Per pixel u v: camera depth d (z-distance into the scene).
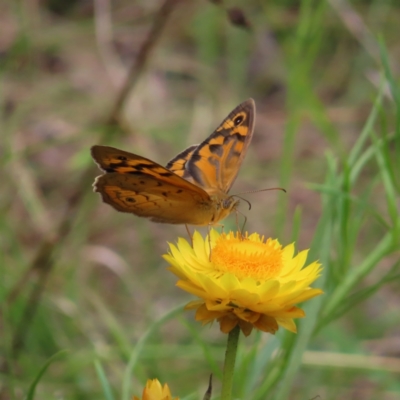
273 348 1.72
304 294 1.66
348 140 2.15
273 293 1.66
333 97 2.31
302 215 2.00
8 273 1.81
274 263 1.68
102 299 1.83
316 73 2.34
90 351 1.78
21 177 1.83
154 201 1.70
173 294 1.85
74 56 2.19
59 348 1.79
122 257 1.87
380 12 2.23
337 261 1.73
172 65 2.05
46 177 1.90
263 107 2.32
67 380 1.77
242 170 2.05
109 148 1.69
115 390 1.77
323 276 1.73
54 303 1.80
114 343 1.81
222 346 1.80
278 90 2.37
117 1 2.22
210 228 1.70
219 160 1.71
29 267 1.79
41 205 1.86
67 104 1.98
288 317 1.66
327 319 1.73
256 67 2.42
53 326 1.80
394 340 1.82
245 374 1.72
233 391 1.73
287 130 1.79
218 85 2.17
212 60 2.29
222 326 1.66
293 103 1.79
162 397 1.66
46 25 2.12
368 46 1.84
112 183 1.70
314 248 1.74
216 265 1.69
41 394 1.75
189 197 1.70
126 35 2.18
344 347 1.80
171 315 1.72
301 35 1.80
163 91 2.18
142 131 1.84
